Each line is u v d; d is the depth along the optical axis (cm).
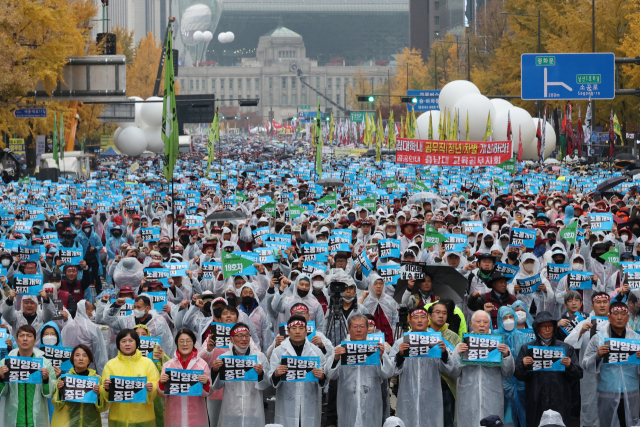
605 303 3328
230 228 6731
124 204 8962
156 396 3134
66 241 5928
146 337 3447
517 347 3384
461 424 3161
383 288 4150
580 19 19425
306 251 4725
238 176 15288
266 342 4106
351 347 3083
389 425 2447
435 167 15100
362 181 12119
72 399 2970
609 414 3192
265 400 4041
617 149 18438
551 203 8288
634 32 15875
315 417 3144
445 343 3184
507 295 3728
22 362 3039
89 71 14938
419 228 5844
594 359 3180
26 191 11181
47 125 17075
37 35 14888
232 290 4094
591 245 5628
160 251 5400
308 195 10519
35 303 3922
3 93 14775
